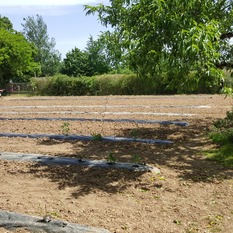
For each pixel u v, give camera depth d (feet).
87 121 36.55
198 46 16.06
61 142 27.14
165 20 16.93
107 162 20.53
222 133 26.37
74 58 166.09
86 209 14.52
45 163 21.15
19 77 148.15
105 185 17.37
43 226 12.68
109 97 71.97
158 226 13.02
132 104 53.47
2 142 27.43
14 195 16.06
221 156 21.93
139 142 26.37
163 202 15.28
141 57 19.03
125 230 12.62
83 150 24.39
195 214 14.08
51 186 17.30
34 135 29.25
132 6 20.56
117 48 22.36
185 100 58.08
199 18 19.03
